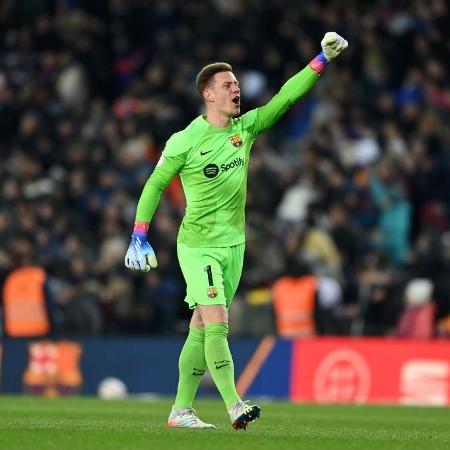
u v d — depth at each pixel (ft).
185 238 100.48
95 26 282.56
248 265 213.66
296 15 276.00
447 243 221.46
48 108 266.98
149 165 245.24
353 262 216.54
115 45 285.84
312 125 262.06
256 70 270.67
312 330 194.90
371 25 274.77
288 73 271.49
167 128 258.37
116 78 282.36
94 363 191.11
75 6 291.58
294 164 255.70
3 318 204.44
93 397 186.19
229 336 188.75
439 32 272.72
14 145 262.88
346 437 94.79
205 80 100.89
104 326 203.82
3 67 278.05
